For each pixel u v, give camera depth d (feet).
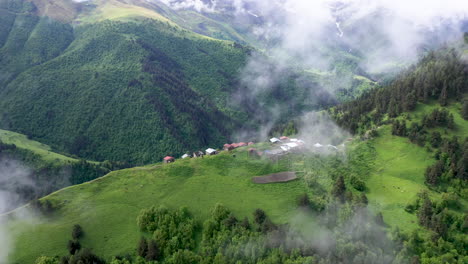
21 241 351.46
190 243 358.23
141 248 345.51
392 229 351.67
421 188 427.33
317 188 445.78
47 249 344.90
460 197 399.03
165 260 336.70
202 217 397.19
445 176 433.48
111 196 428.97
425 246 323.16
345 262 318.04
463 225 343.46
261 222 380.58
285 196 435.94
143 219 382.42
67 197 418.51
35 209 390.01
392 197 418.72
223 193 443.32
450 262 306.76
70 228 373.40
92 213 397.39
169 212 392.88
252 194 442.09
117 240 364.58
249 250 339.36
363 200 395.14
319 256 327.26
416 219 368.48
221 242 352.69
